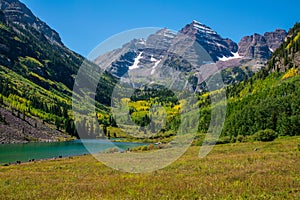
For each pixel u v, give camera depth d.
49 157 71.25
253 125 86.44
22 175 30.19
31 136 136.00
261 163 27.22
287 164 25.39
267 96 119.62
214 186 18.47
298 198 15.20
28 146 106.56
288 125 72.44
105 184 21.20
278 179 19.38
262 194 16.00
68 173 30.09
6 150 91.25
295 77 141.25
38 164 44.12
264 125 83.50
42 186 22.41
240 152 41.72
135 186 19.70
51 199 17.42
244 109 97.19
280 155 32.84
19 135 132.00
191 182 20.23
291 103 84.50
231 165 27.75
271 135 64.88
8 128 134.88
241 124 88.62
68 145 111.25
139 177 22.67
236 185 18.44
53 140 137.38
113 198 16.73
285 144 46.50
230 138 67.56
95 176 26.08
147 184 20.19
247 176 21.28
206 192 17.06
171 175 23.66
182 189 18.08
